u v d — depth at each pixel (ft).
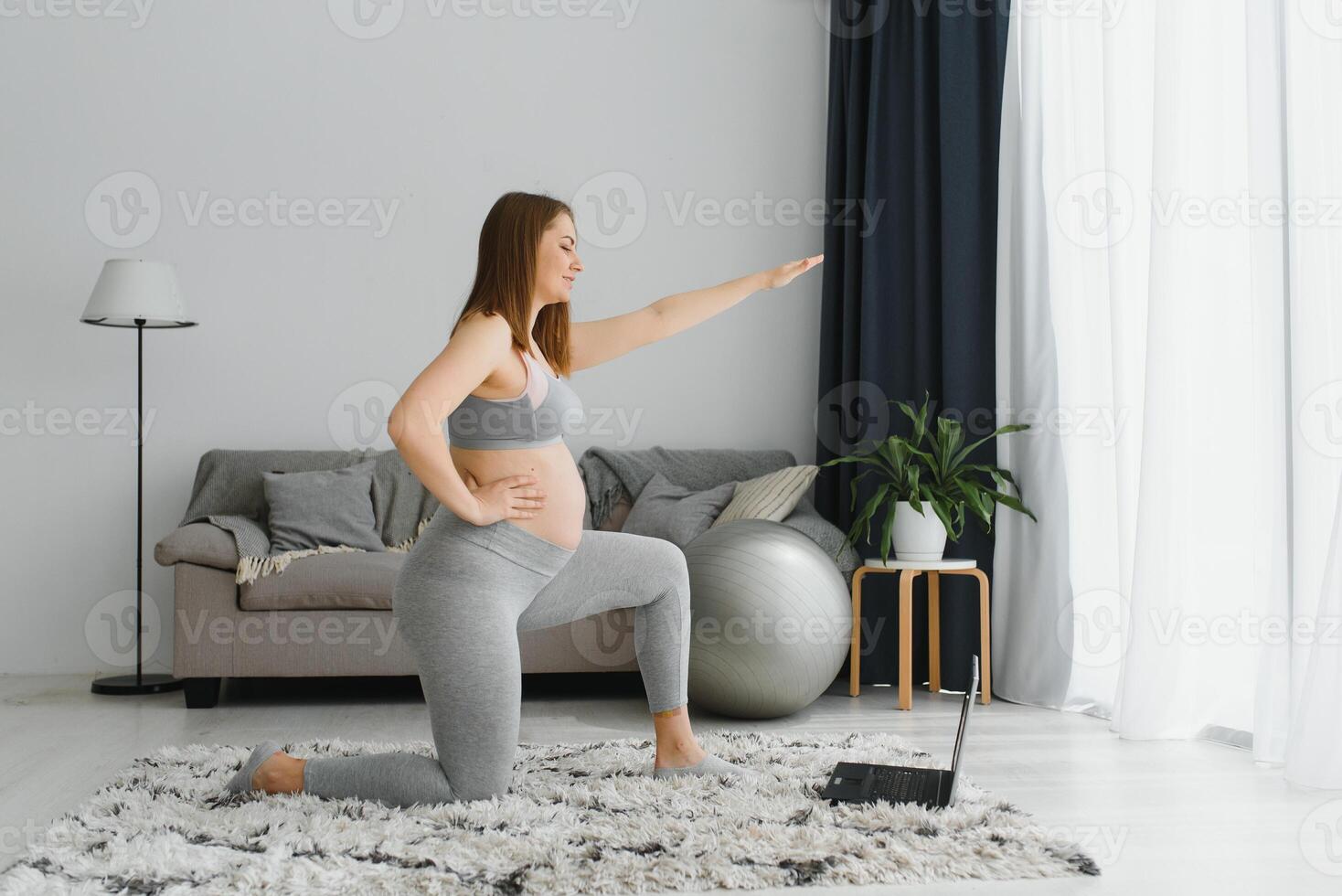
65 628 14.26
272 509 12.87
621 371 15.29
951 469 12.47
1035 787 8.21
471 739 7.16
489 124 15.20
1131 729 10.01
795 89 15.78
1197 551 9.95
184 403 14.56
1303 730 8.19
